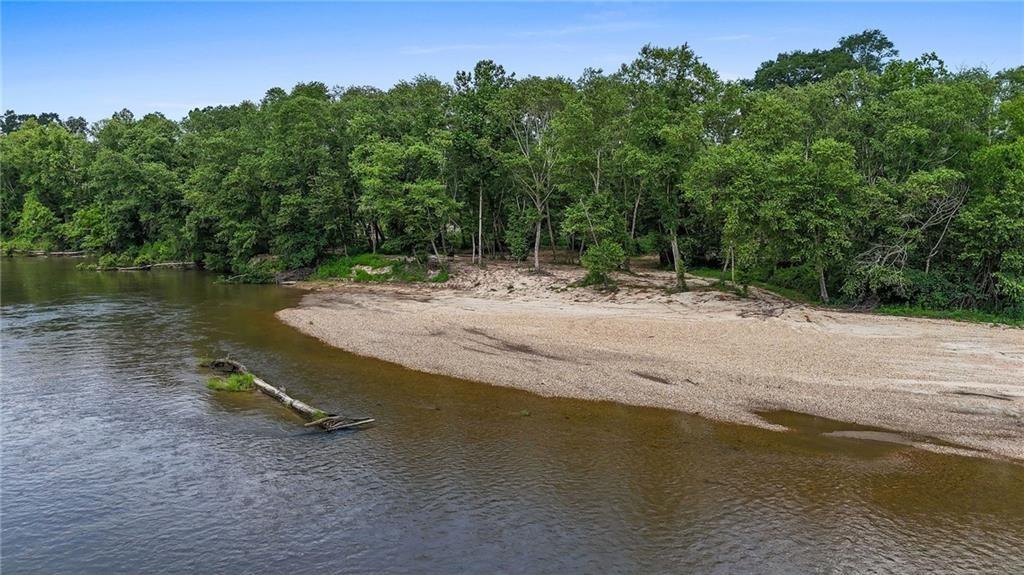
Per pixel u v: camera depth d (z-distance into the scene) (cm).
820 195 4144
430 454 2114
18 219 10638
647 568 1484
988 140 4247
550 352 3331
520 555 1538
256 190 6712
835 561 1509
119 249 8319
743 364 3008
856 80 5034
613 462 2047
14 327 4028
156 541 1602
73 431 2291
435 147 5959
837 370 2877
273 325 4162
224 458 2078
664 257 6253
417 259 6128
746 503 1781
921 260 4275
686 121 4828
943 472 1953
